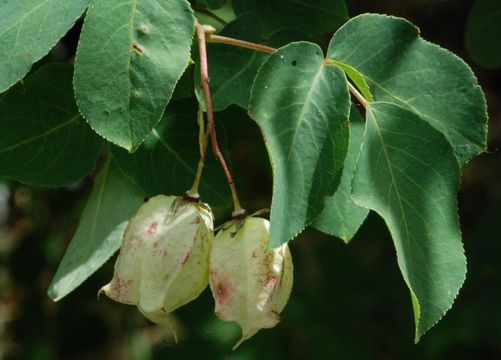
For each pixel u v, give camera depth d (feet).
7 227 3.76
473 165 4.09
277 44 2.39
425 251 2.17
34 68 2.48
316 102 2.18
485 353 3.50
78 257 2.36
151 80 2.16
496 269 3.49
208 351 3.27
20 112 2.35
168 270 2.18
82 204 3.50
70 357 3.63
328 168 2.16
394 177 2.19
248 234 2.19
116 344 3.66
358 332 3.39
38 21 2.20
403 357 3.43
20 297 3.64
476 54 2.83
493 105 4.05
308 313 3.37
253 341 3.31
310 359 3.36
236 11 2.44
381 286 3.42
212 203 2.33
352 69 2.22
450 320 3.44
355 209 2.27
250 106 2.16
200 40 2.25
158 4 2.18
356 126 2.30
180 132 2.34
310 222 2.14
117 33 2.16
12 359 3.63
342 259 3.40
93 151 2.37
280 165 2.15
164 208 2.20
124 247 2.20
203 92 2.27
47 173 2.36
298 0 2.45
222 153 2.34
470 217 4.03
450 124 2.24
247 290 2.17
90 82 2.15
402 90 2.25
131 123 2.15
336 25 2.46
